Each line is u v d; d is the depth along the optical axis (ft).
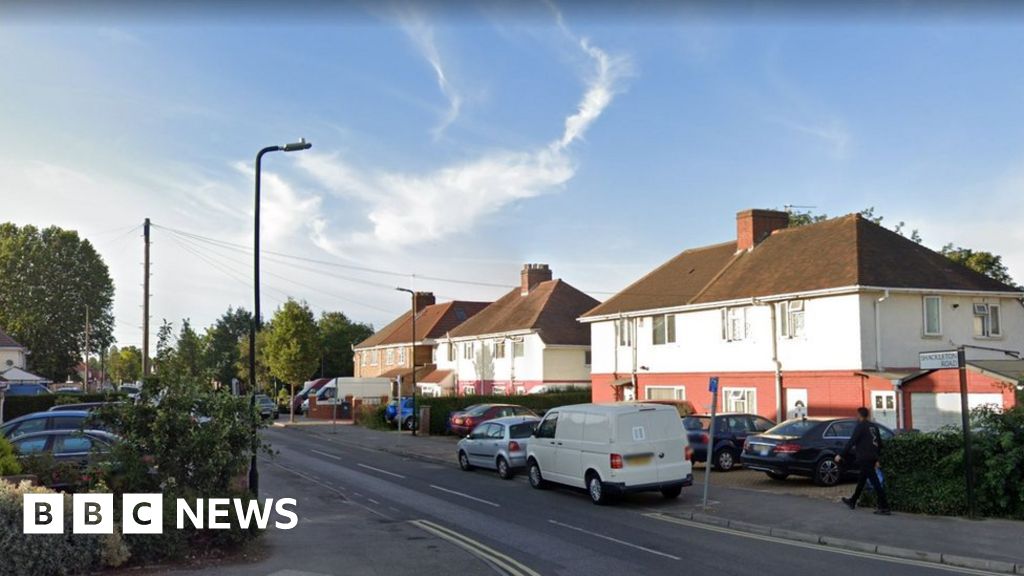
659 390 120.88
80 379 283.38
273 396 247.09
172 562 34.35
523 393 157.79
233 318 274.57
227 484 38.34
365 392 192.85
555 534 44.45
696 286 119.55
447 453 97.04
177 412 37.19
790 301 98.17
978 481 47.16
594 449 56.18
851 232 100.27
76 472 40.83
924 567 35.63
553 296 165.89
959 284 94.27
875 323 90.12
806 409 95.04
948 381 79.25
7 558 29.01
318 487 64.95
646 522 48.70
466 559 36.99
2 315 234.38
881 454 50.11
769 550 39.78
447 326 211.00
